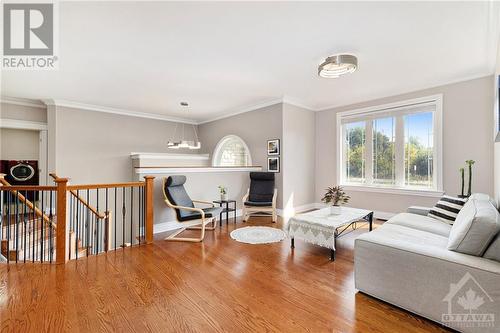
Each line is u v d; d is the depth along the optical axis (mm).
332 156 5543
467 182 3754
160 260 2727
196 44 2740
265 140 5418
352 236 3631
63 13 2168
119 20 2277
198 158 6668
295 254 2920
